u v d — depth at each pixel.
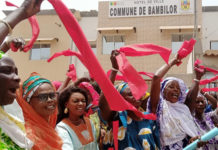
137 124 3.18
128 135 3.07
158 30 18.66
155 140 3.29
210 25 19.48
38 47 20.58
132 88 2.15
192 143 3.33
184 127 3.50
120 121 3.12
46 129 2.25
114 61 2.89
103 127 3.31
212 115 4.55
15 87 1.68
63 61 20.08
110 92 1.73
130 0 19.17
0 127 1.64
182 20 18.48
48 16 20.88
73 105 2.88
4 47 2.42
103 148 3.23
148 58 18.20
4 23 1.57
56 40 20.34
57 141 2.30
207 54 15.54
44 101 2.26
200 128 4.15
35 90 2.26
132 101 3.08
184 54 3.39
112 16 19.20
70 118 2.91
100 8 19.45
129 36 18.84
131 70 2.20
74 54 3.34
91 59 1.63
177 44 18.55
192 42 3.40
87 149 2.83
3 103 1.68
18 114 1.94
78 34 1.62
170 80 3.76
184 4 18.56
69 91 2.95
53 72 20.05
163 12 18.75
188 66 15.95
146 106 3.76
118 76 3.70
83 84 3.64
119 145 3.07
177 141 3.43
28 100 2.25
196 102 4.54
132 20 19.02
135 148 3.03
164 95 3.78
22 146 1.74
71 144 2.68
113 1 19.30
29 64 20.41
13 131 1.70
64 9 1.63
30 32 20.95
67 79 4.25
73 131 2.79
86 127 2.94
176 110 3.68
